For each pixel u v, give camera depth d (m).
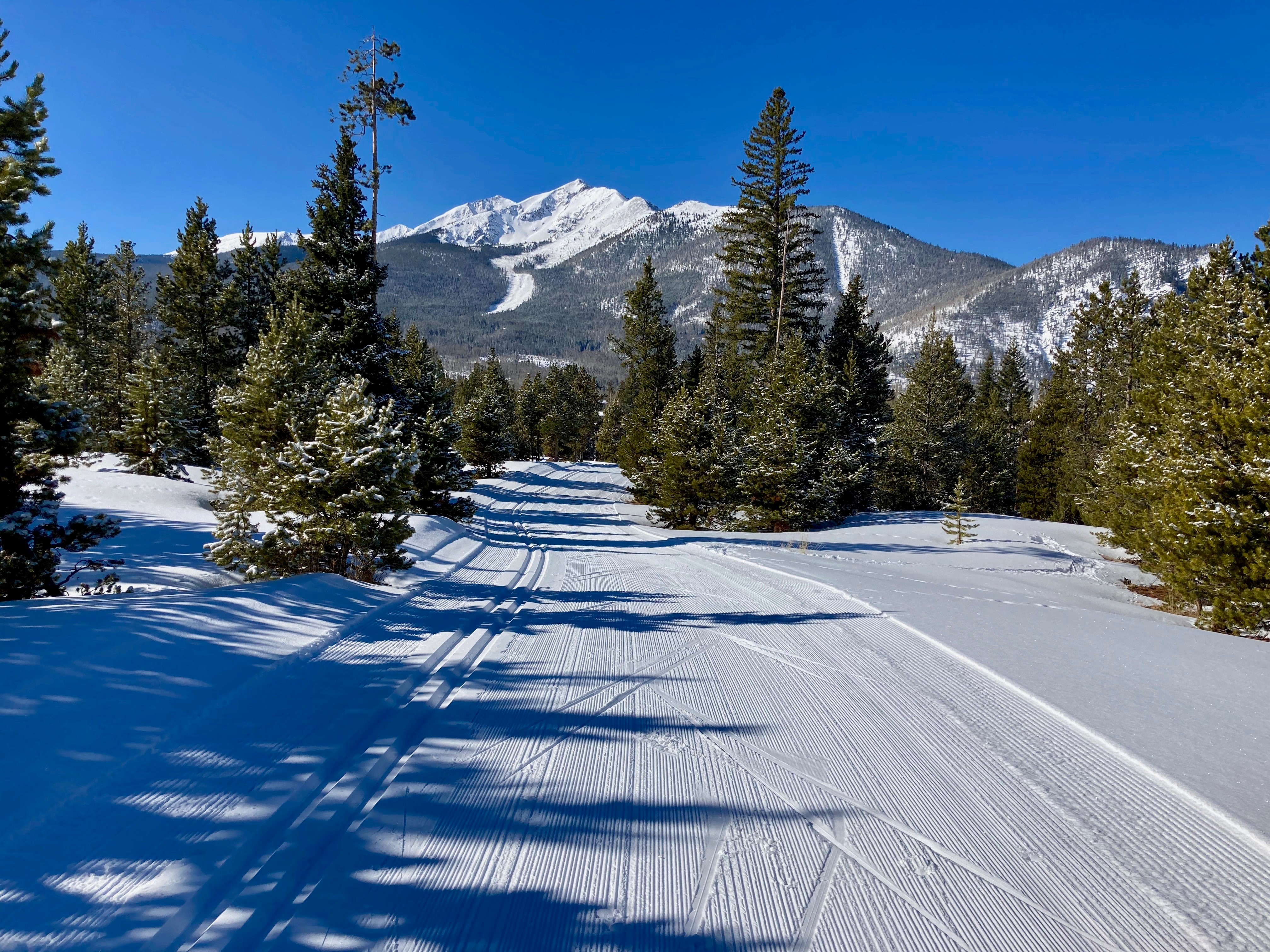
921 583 10.02
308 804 2.71
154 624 4.29
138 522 13.14
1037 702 4.28
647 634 6.02
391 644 5.07
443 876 2.32
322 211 19.70
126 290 39.91
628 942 2.04
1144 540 12.55
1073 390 40.78
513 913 2.14
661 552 13.47
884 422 34.81
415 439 8.45
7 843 2.18
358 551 8.18
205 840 2.37
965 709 4.20
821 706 4.22
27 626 3.88
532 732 3.67
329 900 2.15
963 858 2.56
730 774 3.24
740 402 32.81
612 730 3.75
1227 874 2.48
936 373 36.62
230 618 4.83
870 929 2.13
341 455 7.99
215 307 33.81
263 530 11.10
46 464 6.69
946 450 36.84
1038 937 2.11
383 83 18.98
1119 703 4.27
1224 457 9.29
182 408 23.38
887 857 2.56
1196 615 10.62
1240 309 11.88
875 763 3.40
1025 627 6.60
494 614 6.61
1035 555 15.86
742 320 34.25
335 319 19.84
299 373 12.47
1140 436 15.14
